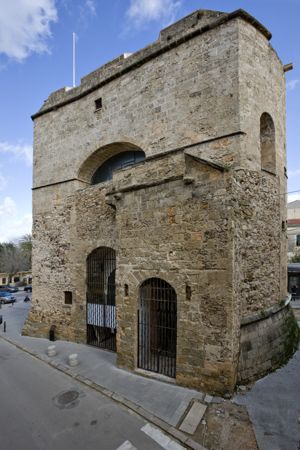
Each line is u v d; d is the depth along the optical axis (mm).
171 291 7426
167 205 6754
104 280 10281
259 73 8211
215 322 5914
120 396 6211
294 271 21078
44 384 7234
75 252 11359
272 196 8648
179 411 5492
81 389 6848
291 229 31891
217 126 7859
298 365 7496
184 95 8641
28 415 5730
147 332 7680
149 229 7066
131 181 7543
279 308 8367
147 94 9578
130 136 9992
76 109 11922
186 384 6285
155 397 6043
